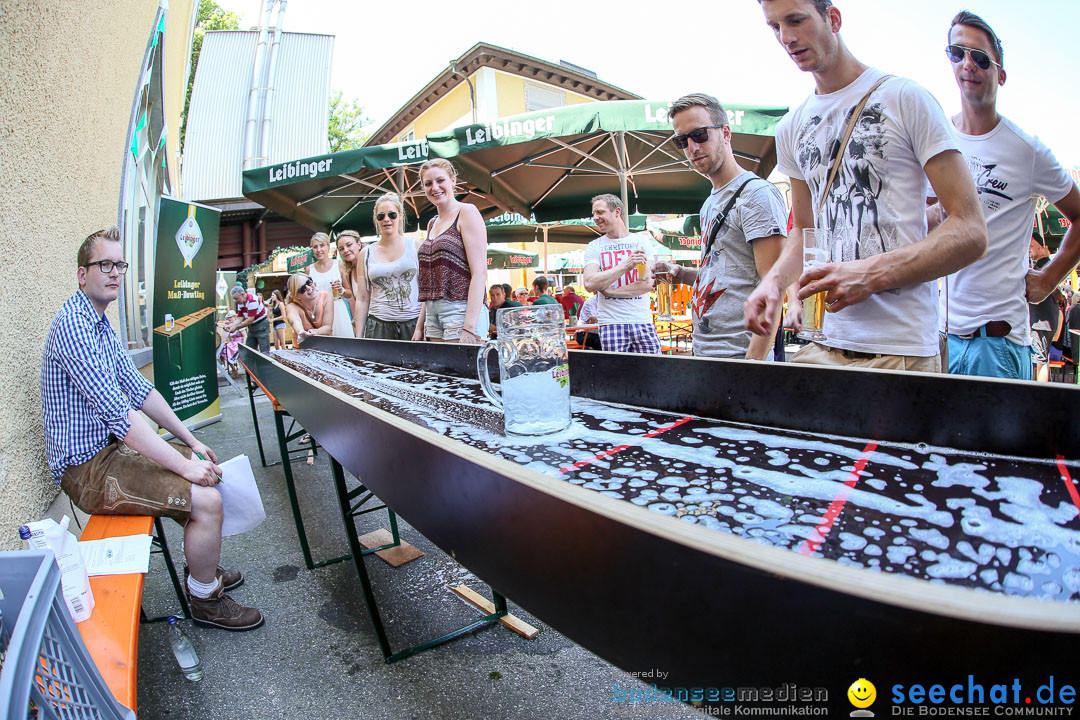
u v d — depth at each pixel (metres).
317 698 1.55
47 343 1.72
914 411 0.77
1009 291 1.75
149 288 5.73
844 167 1.47
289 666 1.71
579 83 15.33
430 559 2.38
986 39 1.59
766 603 0.38
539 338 0.93
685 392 1.04
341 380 1.85
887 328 1.37
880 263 1.18
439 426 1.08
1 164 1.67
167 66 6.10
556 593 0.56
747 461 0.77
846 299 1.20
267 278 9.27
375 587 2.17
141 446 1.78
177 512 1.81
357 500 3.19
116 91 3.14
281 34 14.98
